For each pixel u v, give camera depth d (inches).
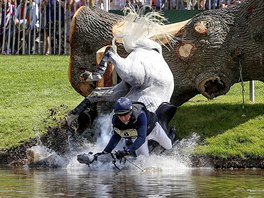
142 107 680.4
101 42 834.8
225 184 592.1
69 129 778.2
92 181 608.4
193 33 812.0
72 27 841.5
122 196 521.7
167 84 732.7
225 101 902.4
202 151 751.1
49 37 1339.8
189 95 836.6
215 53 812.0
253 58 820.0
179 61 815.1
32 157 738.8
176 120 827.4
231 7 836.6
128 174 660.7
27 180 615.8
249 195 528.7
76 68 841.5
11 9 1360.7
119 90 743.1
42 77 1093.8
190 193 537.0
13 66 1170.6
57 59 1240.2
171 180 616.7
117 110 664.4
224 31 819.4
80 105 744.3
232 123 813.2
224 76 815.1
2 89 1031.0
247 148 758.5
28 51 1355.8
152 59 732.7
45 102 955.3
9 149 783.7
